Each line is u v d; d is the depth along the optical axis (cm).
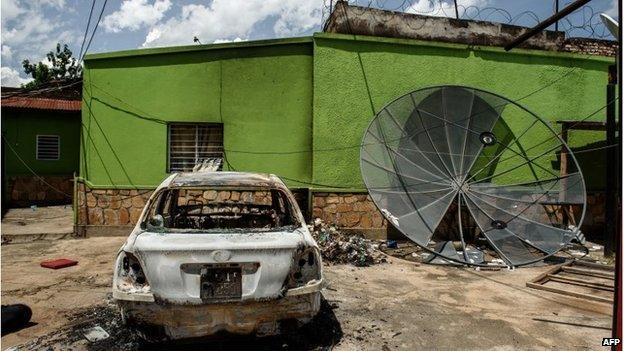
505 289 575
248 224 558
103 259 715
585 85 1009
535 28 841
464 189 809
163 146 932
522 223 795
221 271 320
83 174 944
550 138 987
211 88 927
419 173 805
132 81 932
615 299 282
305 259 348
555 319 457
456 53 955
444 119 842
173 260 314
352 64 920
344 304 495
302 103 926
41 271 633
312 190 908
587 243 930
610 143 795
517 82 979
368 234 921
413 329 421
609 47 1158
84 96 941
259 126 930
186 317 315
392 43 930
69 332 396
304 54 922
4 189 1545
